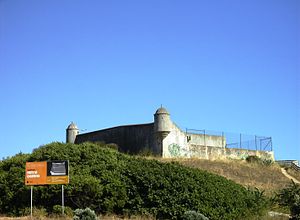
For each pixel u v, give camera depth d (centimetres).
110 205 2564
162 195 2584
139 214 2552
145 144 5538
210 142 6206
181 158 5512
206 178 2812
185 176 2720
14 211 2627
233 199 2741
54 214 2472
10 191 2670
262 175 5588
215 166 5431
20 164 2852
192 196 2583
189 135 5903
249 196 2925
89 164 2780
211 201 2617
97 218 2273
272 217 2850
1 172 2828
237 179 4909
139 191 2633
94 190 2556
